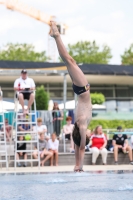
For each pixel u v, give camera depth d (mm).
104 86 68375
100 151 32125
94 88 68188
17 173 21656
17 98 28922
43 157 31453
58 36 13398
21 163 30500
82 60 115000
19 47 118562
